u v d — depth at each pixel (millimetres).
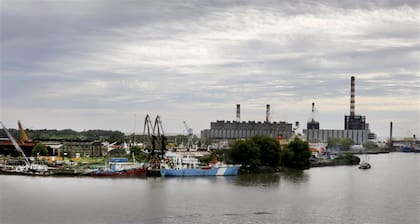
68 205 183000
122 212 170875
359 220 163500
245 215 167250
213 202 191875
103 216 164500
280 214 170000
